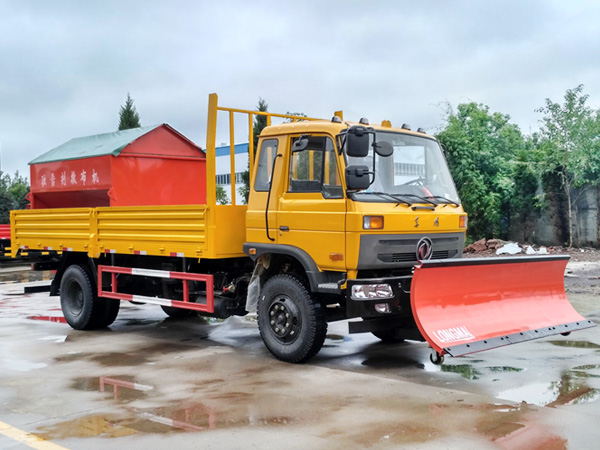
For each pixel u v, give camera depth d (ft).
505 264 21.94
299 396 18.54
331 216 21.48
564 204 67.87
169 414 17.06
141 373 21.83
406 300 21.70
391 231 21.44
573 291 39.17
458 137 72.43
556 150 66.80
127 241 28.40
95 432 15.67
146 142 32.27
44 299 42.93
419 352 24.67
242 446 14.56
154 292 30.09
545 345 25.09
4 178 133.90
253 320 33.71
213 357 24.36
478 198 70.28
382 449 14.16
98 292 29.91
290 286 22.77
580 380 19.63
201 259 26.68
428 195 23.35
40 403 18.29
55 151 35.65
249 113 25.84
